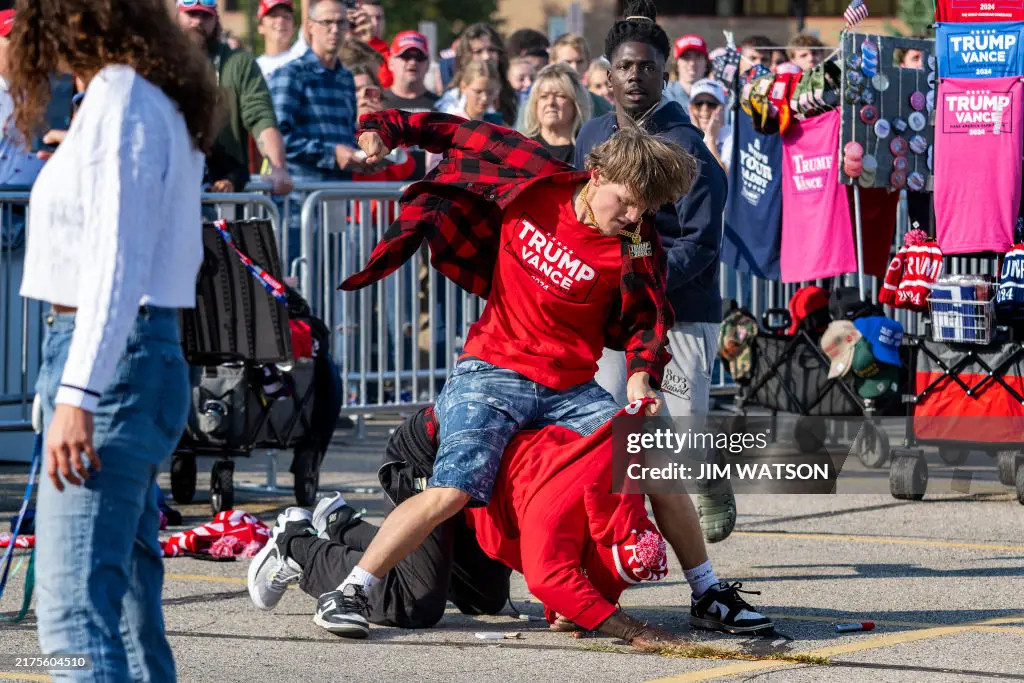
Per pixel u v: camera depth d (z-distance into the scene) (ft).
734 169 118.01
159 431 38.70
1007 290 96.99
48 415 38.65
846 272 112.88
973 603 68.28
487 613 65.92
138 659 40.88
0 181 98.94
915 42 111.14
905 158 110.83
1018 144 100.07
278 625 63.21
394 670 55.72
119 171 36.50
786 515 92.22
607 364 70.74
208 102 39.32
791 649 59.36
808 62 152.25
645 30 71.97
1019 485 96.12
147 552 40.91
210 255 89.10
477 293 61.82
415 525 59.62
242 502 98.17
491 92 128.47
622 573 57.82
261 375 90.38
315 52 123.34
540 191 59.16
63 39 37.73
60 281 37.52
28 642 59.16
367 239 119.24
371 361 121.29
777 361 112.47
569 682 54.13
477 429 58.80
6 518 89.04
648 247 59.06
